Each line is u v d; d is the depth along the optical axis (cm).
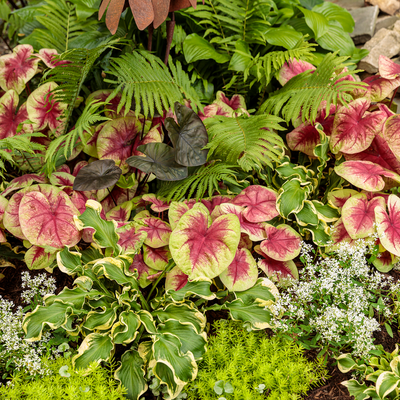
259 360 186
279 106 217
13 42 276
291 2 259
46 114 221
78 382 180
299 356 188
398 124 206
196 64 239
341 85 211
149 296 202
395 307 198
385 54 265
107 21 197
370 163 210
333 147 216
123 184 215
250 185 214
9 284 211
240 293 195
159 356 179
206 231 196
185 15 235
